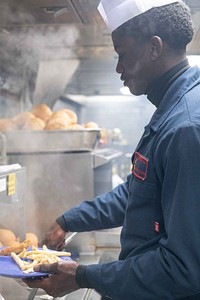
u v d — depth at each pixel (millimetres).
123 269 1018
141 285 988
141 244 1106
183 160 956
